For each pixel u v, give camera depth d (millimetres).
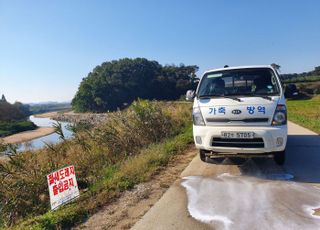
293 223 3496
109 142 8766
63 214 3969
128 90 115062
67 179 4633
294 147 7953
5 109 110438
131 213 4047
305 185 4848
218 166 6277
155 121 10680
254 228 3414
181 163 6738
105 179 5723
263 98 5473
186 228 3496
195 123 5902
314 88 65375
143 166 6191
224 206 4086
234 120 5441
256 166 6133
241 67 6438
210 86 6336
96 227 3709
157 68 130375
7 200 5523
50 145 8633
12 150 6684
